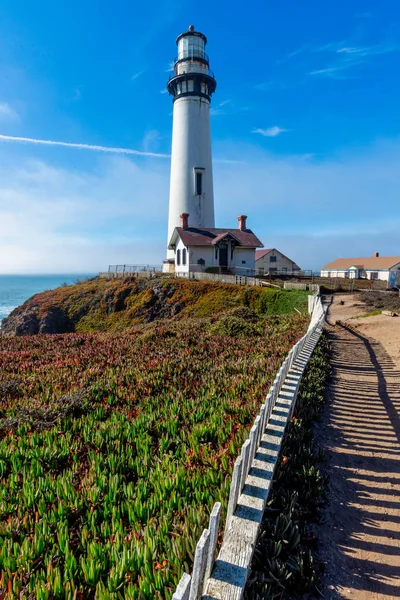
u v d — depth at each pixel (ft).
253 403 18.63
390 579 9.33
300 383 22.43
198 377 25.94
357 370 29.14
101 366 30.71
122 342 41.57
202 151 128.88
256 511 9.69
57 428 17.63
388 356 32.89
